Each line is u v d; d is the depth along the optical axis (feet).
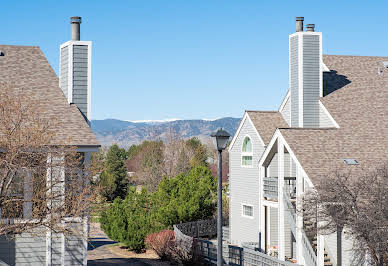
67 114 82.38
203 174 133.59
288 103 115.24
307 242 81.51
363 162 84.94
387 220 61.26
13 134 64.90
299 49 106.93
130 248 117.60
